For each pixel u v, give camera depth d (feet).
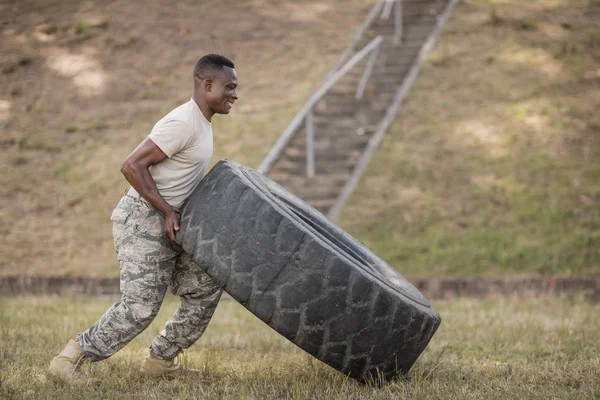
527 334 22.09
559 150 47.19
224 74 15.10
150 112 56.65
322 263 14.20
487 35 61.31
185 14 71.15
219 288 15.98
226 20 70.28
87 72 62.03
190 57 64.08
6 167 50.90
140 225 14.88
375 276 15.07
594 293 35.76
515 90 53.42
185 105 15.10
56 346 19.25
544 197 43.32
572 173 45.03
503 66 56.65
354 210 43.32
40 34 67.31
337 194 45.39
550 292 36.17
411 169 46.47
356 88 57.41
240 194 14.56
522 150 47.37
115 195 47.96
